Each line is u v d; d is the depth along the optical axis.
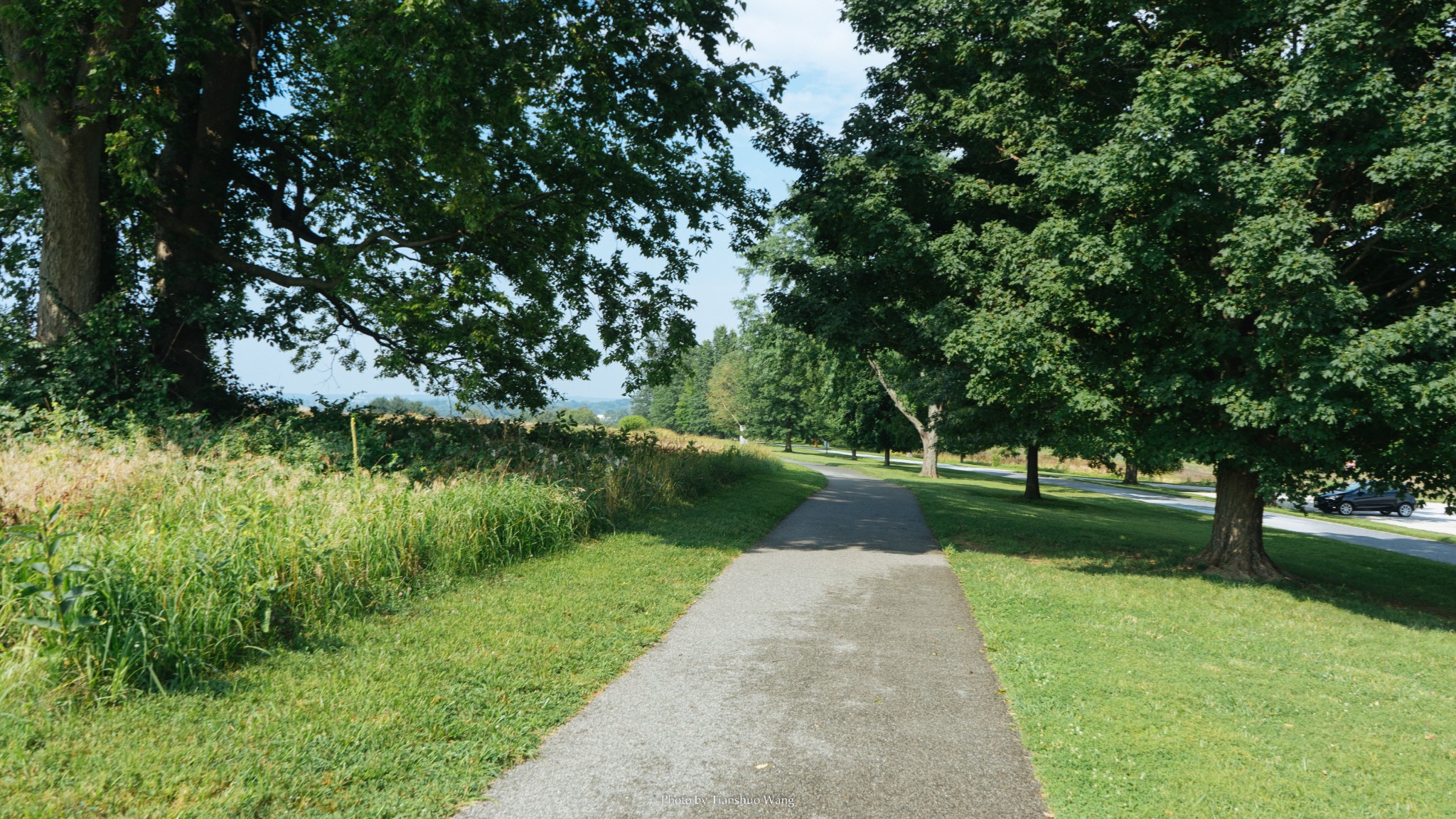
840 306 13.11
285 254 16.52
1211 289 9.45
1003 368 10.48
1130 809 3.76
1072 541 14.27
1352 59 7.96
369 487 8.57
